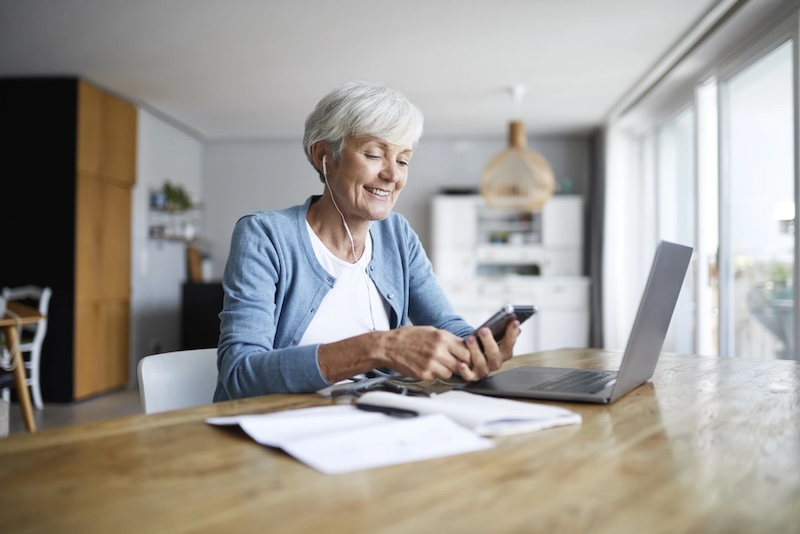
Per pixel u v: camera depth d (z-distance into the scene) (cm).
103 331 532
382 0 362
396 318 154
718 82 436
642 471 69
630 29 405
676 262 113
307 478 66
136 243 586
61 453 75
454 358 107
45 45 430
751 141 397
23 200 495
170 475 67
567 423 88
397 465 70
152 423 89
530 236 728
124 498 61
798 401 104
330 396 106
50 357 492
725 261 428
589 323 688
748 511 58
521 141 568
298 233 139
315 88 535
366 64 473
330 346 108
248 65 475
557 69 485
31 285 493
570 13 381
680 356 164
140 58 458
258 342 118
